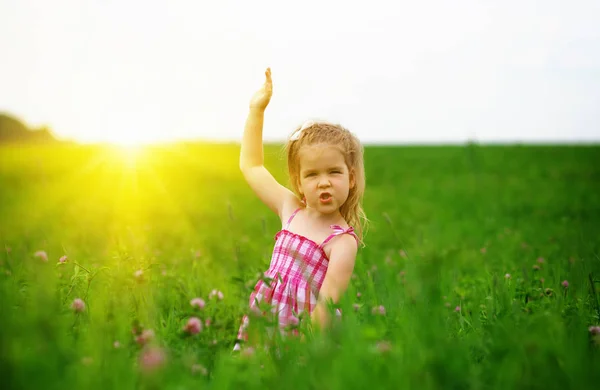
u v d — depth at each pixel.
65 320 2.78
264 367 2.48
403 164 37.56
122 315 2.88
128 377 2.19
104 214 15.34
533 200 18.72
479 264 7.03
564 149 47.09
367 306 3.50
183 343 2.72
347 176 3.57
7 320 2.29
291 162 3.72
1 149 51.03
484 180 27.95
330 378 2.11
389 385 2.15
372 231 11.45
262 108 4.08
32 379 2.04
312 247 3.52
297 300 3.43
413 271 3.08
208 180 29.75
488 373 2.37
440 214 15.27
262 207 17.78
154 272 4.77
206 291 4.71
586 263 4.86
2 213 15.29
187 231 11.57
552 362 2.31
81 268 3.56
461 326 3.50
